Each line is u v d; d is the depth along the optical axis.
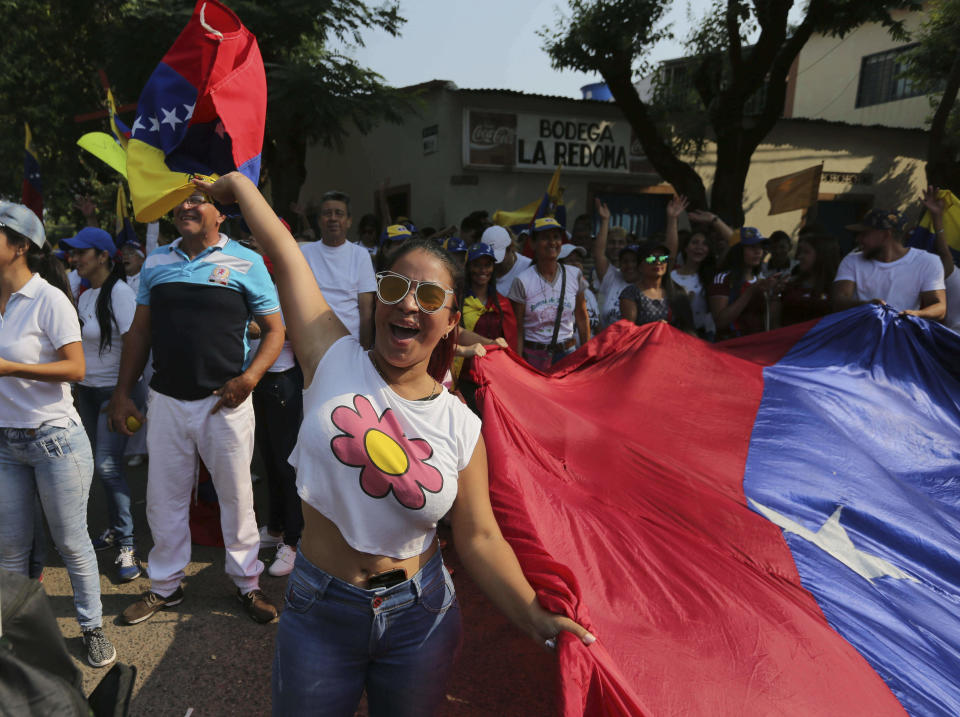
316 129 10.20
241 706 2.70
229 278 3.08
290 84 9.27
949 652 2.59
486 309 4.70
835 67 19.89
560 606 1.66
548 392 4.00
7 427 2.72
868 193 16.09
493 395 3.37
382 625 1.65
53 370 2.68
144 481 5.22
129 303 3.96
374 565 1.66
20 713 1.61
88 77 13.70
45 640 1.69
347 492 1.58
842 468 3.57
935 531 3.29
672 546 2.79
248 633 3.21
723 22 11.50
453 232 8.61
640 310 5.31
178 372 3.07
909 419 4.30
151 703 2.69
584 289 5.22
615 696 1.72
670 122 13.65
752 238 5.54
